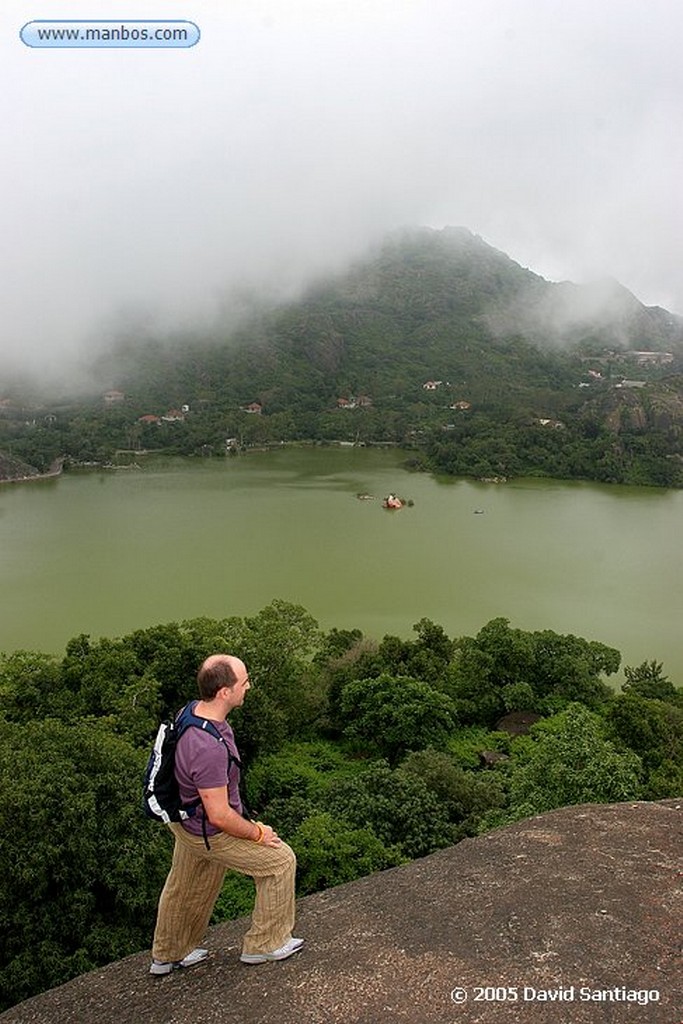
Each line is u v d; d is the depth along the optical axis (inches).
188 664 1380.4
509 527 3927.2
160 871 738.2
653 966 213.2
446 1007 196.4
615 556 3287.4
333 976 213.2
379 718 1419.8
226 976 220.7
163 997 217.0
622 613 2498.8
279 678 1461.6
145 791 219.1
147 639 1417.3
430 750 1221.1
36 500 4665.4
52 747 801.6
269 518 4047.7
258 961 224.1
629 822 317.7
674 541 3624.5
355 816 954.7
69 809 708.0
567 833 308.2
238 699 223.8
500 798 1082.1
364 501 4633.4
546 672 1718.8
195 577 2832.2
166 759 216.7
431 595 2652.6
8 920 673.0
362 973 213.5
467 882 267.9
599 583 2849.4
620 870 273.1
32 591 2637.8
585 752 852.0
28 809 702.5
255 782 1266.0
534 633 1867.6
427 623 1818.4
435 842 925.8
